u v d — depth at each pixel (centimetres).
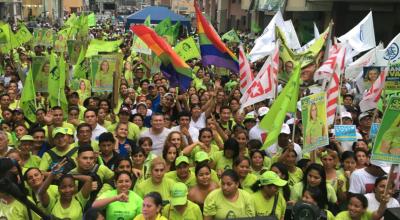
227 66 1130
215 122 837
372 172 640
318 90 980
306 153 742
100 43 1309
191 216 548
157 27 1664
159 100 1138
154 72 1424
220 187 564
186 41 1336
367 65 1196
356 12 2484
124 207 535
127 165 603
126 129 790
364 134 907
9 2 4875
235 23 4697
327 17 2645
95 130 834
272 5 2961
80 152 595
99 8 9262
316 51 1006
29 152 696
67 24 2105
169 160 671
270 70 864
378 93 907
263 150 729
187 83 1027
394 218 308
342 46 921
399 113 536
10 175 512
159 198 503
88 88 1169
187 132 795
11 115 881
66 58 1723
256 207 563
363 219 557
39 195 543
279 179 556
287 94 679
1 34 1553
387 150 546
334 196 620
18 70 1306
